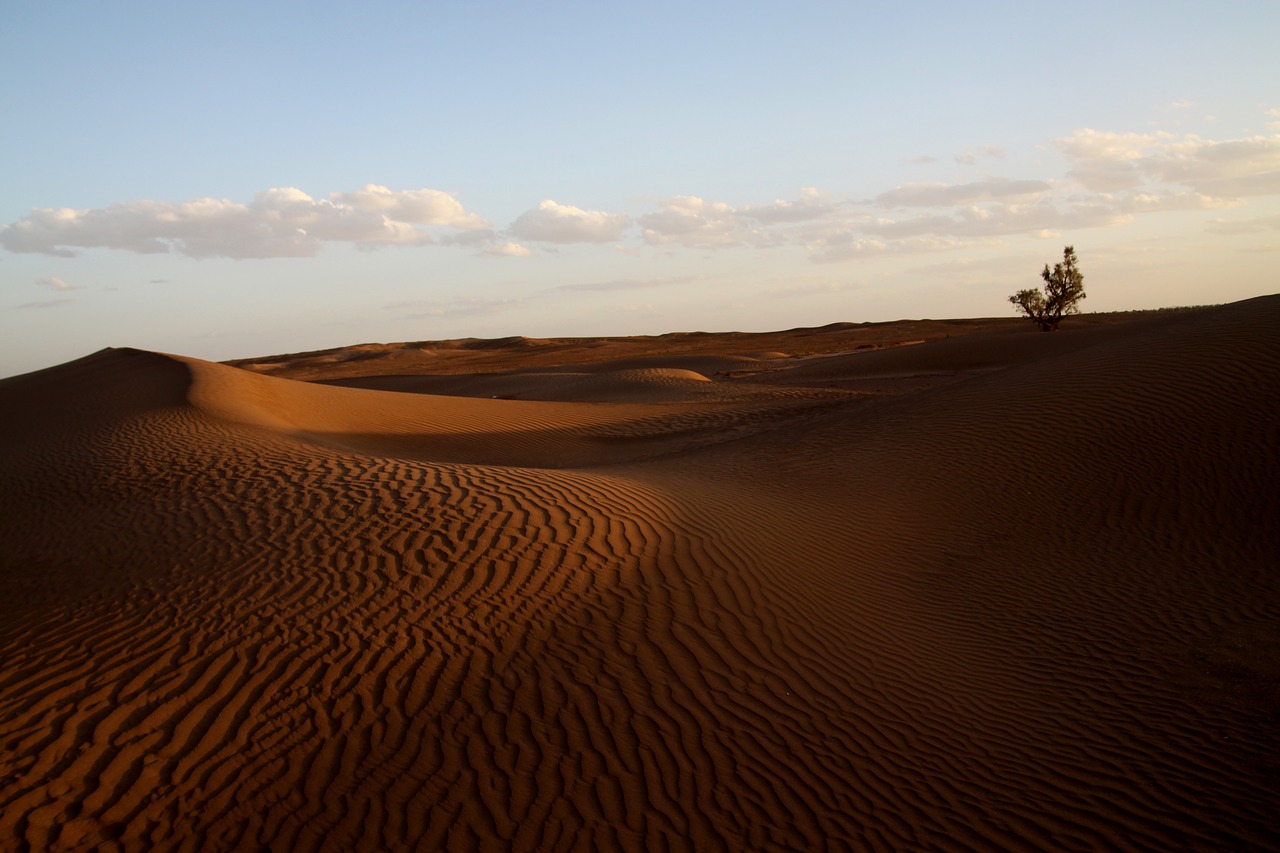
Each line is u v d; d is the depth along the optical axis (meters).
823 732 6.08
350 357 131.25
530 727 5.88
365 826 4.89
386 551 8.21
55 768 5.23
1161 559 9.51
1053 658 7.44
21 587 7.98
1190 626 7.84
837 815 5.17
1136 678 6.94
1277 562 9.08
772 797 5.32
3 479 12.77
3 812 4.82
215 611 7.16
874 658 7.32
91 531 9.43
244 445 13.59
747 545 9.51
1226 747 5.78
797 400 31.30
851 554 10.12
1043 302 50.53
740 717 6.19
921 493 12.34
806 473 14.22
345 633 6.84
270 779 5.25
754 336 125.69
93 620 7.12
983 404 15.50
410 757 5.51
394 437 21.84
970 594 9.08
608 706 6.18
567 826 4.97
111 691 6.05
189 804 5.00
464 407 27.28
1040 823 5.08
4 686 6.14
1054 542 10.32
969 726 6.26
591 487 10.72
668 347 107.19
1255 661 7.00
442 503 9.47
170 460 12.51
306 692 6.10
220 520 9.27
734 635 7.38
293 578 7.72
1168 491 10.94
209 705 5.92
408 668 6.44
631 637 7.15
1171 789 5.36
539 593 7.68
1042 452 12.73
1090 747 5.91
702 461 16.50
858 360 47.56
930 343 49.44
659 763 5.61
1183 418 12.44
